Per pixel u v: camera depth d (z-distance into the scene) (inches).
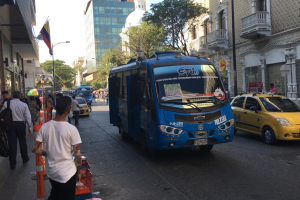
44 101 941.2
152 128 270.8
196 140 264.5
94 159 307.6
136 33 1261.1
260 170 244.5
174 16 874.8
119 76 415.8
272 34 716.0
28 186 221.0
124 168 267.1
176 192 200.5
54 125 132.5
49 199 134.6
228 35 912.3
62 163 130.8
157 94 272.1
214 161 278.1
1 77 569.0
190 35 1186.0
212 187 207.2
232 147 339.9
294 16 645.3
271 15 717.9
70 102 136.9
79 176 138.6
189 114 264.1
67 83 3417.8
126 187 215.6
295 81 653.9
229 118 277.9
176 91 276.1
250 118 388.8
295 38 645.3
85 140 430.3
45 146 132.1
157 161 286.4
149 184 220.1
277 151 313.7
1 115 263.4
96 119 746.2
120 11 3848.4
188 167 261.0
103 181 231.6
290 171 239.6
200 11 901.8
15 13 572.1
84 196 177.3
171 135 258.7
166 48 1083.9
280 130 333.7
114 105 455.2
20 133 277.3
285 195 188.1
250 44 813.9
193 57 313.7
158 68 285.6
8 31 645.3
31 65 1360.7
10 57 703.7
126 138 414.3
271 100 383.2
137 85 325.4
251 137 405.7
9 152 268.1
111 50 1560.0
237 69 882.1
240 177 227.3
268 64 748.6
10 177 243.8
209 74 293.1
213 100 278.8
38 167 162.2
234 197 187.5
